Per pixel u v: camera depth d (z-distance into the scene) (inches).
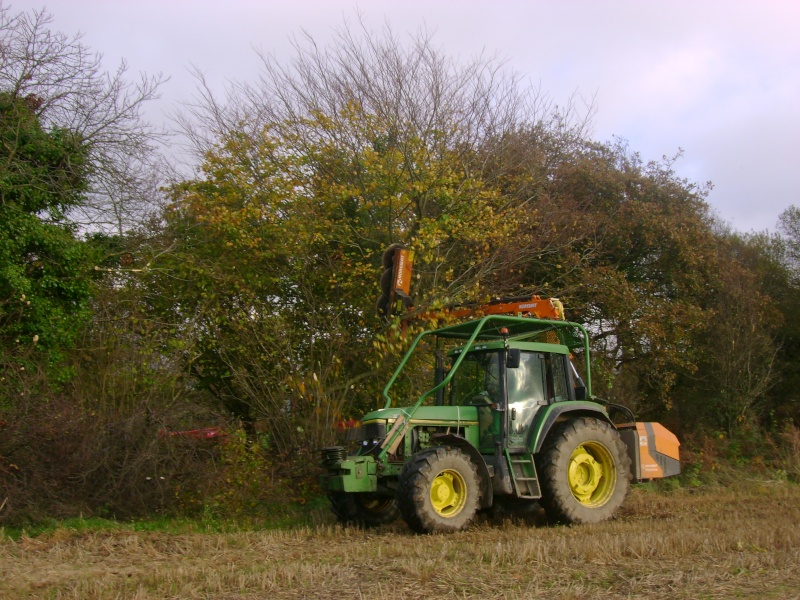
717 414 724.0
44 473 346.0
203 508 376.2
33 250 505.7
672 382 701.9
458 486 352.5
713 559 278.4
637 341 705.0
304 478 425.1
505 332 383.2
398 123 582.2
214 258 541.6
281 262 541.0
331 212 550.9
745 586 239.3
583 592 232.8
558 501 373.7
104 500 360.2
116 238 599.2
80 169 559.2
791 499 486.0
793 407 780.0
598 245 693.9
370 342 502.6
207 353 518.0
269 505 404.2
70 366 434.9
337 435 443.5
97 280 537.0
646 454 431.8
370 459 359.9
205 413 420.5
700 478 581.3
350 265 535.2
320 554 292.8
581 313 714.8
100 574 257.8
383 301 460.1
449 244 578.6
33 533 323.9
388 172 540.7
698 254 746.2
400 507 340.2
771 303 809.5
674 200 790.5
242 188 554.6
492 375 383.2
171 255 544.7
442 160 577.6
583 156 797.2
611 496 394.3
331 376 486.6
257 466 409.7
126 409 390.3
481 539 326.0
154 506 370.3
